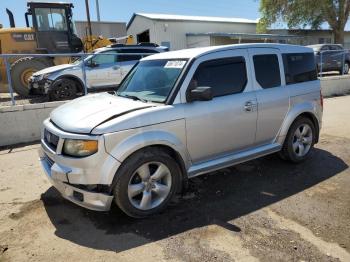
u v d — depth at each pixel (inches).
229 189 188.9
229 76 185.3
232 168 219.3
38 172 226.5
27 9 520.4
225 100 179.9
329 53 678.5
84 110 164.4
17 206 176.1
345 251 130.6
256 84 195.9
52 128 161.3
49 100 405.4
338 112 398.9
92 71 437.1
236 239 140.2
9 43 499.8
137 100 174.2
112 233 147.7
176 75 171.8
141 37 1352.1
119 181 147.9
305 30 1460.4
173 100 163.9
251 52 197.3
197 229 148.6
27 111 307.7
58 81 406.6
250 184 194.7
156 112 156.9
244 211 163.5
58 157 150.6
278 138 209.2
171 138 160.1
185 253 131.8
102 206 147.3
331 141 274.1
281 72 209.3
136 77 197.5
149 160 154.3
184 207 169.0
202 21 1284.4
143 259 129.1
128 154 148.2
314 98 224.5
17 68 442.6
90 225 154.8
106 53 428.1
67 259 130.7
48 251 136.3
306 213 159.6
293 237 140.4
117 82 462.6
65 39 531.5
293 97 211.0
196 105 169.5
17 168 236.5
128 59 476.1
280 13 1296.8
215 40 1219.2
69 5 528.7
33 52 514.6
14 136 303.7
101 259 130.0
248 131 191.5
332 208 163.6
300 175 205.5
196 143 170.7
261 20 1327.5
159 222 155.3
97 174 144.0
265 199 175.5
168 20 1230.3
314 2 1224.2
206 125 172.1
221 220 155.7
